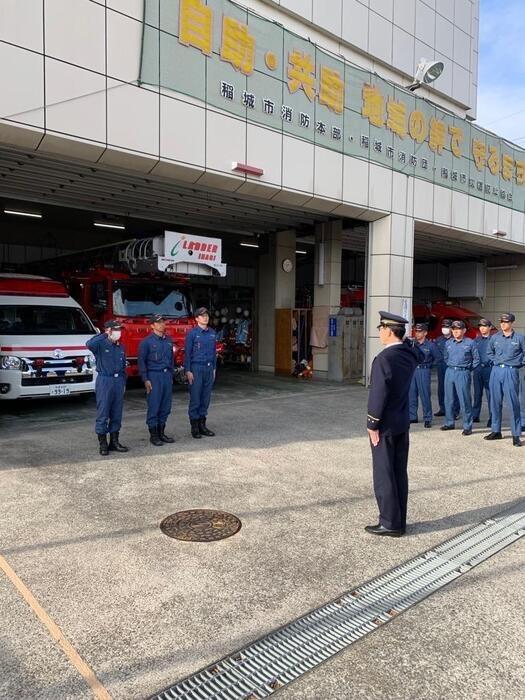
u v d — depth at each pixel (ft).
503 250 65.00
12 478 18.47
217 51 31.07
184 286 42.16
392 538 14.14
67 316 33.47
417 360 14.55
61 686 8.40
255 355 57.26
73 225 57.62
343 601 11.02
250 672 8.86
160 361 23.26
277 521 15.07
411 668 9.00
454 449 24.14
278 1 39.58
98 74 26.20
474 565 12.69
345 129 39.37
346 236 58.13
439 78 55.36
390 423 13.93
